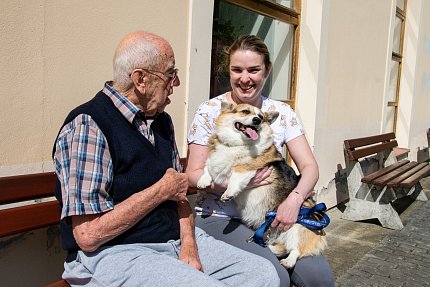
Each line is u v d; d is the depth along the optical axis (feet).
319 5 14.62
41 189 6.90
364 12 18.30
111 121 5.88
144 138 6.22
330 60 15.83
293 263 7.93
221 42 12.00
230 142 8.05
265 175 8.23
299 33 14.84
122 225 5.62
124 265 5.70
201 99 10.46
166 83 6.34
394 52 24.84
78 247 5.93
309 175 8.29
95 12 7.75
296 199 7.78
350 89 17.90
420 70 27.43
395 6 21.75
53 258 7.98
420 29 26.13
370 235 14.70
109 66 8.17
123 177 5.93
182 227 6.89
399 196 19.35
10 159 6.79
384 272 11.68
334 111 16.74
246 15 12.75
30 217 6.71
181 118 10.02
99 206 5.49
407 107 26.66
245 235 8.00
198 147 8.67
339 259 12.50
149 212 6.10
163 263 5.73
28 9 6.75
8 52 6.58
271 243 8.45
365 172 20.26
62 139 5.60
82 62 7.67
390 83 25.48
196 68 10.13
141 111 6.19
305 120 15.26
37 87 7.04
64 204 5.41
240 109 8.15
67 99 7.53
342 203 18.51
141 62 6.00
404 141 27.04
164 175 6.17
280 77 14.71
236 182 7.86
